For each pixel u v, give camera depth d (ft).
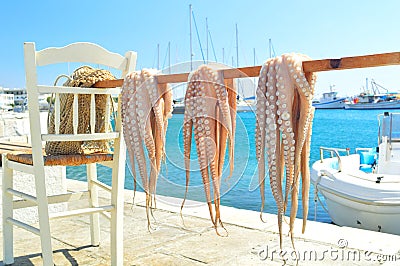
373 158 21.42
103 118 8.56
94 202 10.12
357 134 86.17
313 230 10.78
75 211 8.04
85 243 10.45
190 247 9.88
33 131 7.40
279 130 5.67
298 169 5.62
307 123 5.52
